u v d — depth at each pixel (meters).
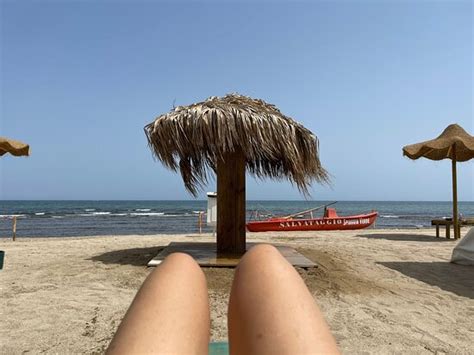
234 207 6.20
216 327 3.31
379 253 7.75
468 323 3.64
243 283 0.88
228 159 6.21
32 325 3.37
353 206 108.31
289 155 5.56
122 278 5.05
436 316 3.83
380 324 3.53
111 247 8.39
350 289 4.68
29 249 8.09
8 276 5.28
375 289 4.78
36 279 5.09
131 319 0.81
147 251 7.17
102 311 3.75
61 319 3.52
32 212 58.00
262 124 5.33
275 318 0.78
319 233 13.66
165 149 5.43
